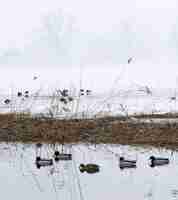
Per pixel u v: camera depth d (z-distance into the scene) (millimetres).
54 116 31781
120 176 20844
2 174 21875
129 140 27641
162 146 26391
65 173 21906
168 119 30000
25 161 24328
